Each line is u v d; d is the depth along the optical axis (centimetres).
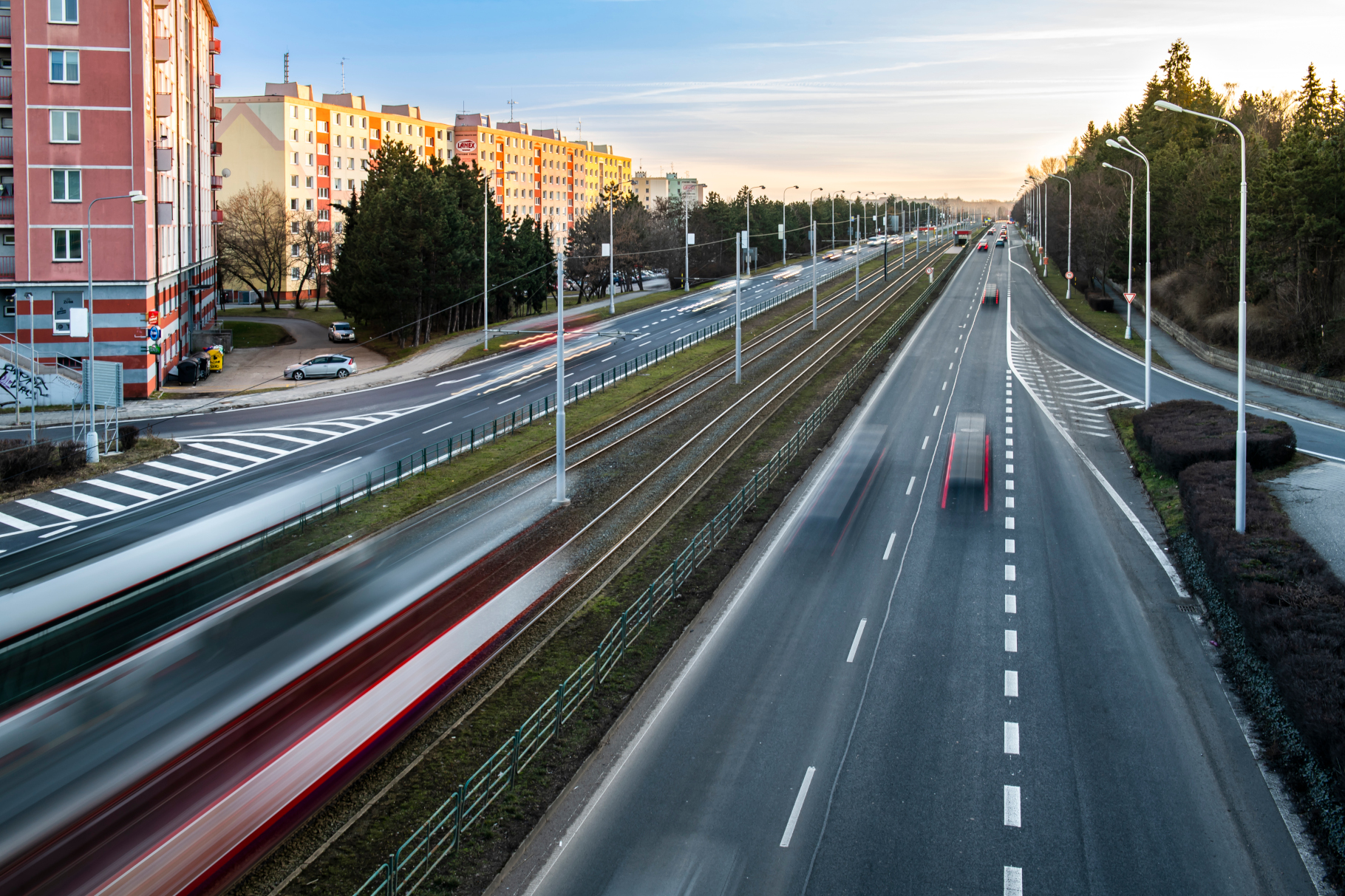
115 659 1775
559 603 2395
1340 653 1766
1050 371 5947
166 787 1468
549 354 6881
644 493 3425
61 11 5106
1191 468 3145
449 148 15988
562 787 1611
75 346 5294
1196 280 7356
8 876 1277
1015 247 17275
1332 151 5288
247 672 1778
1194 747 1741
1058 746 1747
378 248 7225
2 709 1590
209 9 8181
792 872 1405
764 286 11438
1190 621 2303
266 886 1342
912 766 1684
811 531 3002
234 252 10869
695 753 1731
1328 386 4781
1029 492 3419
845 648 2170
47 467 3781
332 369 6094
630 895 1357
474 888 1362
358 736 1672
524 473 3778
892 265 13700
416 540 2820
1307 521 2739
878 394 5278
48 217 5178
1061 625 2284
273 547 2698
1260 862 1423
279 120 12388
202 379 6003
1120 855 1440
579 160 19288
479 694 1912
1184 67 11875
